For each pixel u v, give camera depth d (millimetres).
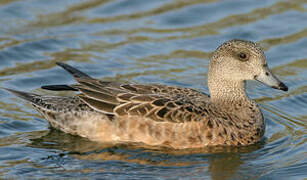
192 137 13094
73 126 13867
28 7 20797
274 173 12453
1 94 16125
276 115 15539
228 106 13867
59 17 20328
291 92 16844
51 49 18531
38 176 12188
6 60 17766
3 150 13312
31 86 16641
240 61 13680
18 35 19031
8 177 12109
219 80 13914
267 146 13719
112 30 19891
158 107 13180
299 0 21719
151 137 13203
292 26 20359
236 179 12195
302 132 14492
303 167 12672
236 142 13422
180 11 21266
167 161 12906
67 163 12797
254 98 16672
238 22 20625
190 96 13812
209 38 19656
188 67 18094
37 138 13953
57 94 16328
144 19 20703
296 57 18672
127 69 17750
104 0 21578
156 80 17188
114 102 13422
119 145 13508
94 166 12672
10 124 14602
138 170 12516
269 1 21781
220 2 21719
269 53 18875
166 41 19484
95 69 17578
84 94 13609
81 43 19000
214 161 12930
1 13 20266
